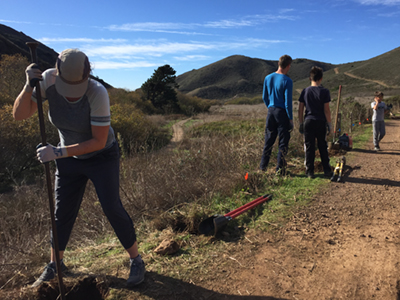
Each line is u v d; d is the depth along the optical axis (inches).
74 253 117.1
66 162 83.7
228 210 149.1
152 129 602.5
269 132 205.9
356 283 89.6
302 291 86.5
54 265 89.1
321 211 144.5
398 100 746.2
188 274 94.7
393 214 138.7
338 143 273.7
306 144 195.9
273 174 202.2
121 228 87.2
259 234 121.8
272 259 103.3
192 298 83.8
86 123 78.8
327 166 200.8
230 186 179.8
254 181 181.6
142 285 89.0
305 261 102.0
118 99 1144.2
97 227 157.1
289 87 190.4
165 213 141.3
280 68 196.7
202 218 132.3
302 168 220.5
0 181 340.8
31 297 81.4
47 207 189.2
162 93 1692.9
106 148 83.9
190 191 182.9
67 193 86.7
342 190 173.2
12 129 363.9
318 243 114.1
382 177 194.9
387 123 478.3
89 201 184.4
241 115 669.3
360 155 259.3
